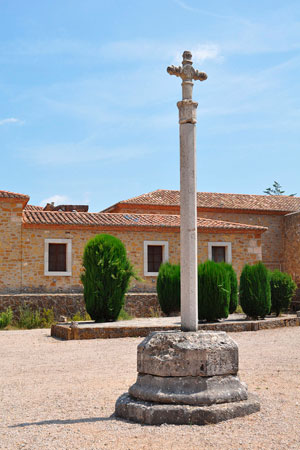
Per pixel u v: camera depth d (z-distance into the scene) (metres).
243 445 4.61
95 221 23.19
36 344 13.19
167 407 5.43
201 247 24.69
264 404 6.13
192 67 6.30
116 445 4.72
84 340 13.82
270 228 32.53
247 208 31.64
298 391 6.98
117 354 11.20
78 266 22.58
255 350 11.47
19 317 20.23
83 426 5.41
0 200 21.64
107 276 17.02
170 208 30.31
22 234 21.88
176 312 19.70
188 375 5.62
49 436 5.09
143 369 5.86
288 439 4.77
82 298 21.12
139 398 5.75
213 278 16.41
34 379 8.52
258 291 17.52
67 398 6.88
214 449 4.53
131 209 29.81
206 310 16.31
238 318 18.66
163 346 5.76
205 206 30.66
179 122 6.24
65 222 22.42
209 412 5.35
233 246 25.20
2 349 12.34
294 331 15.64
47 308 20.67
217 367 5.71
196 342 5.73
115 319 17.36
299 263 30.95
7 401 6.87
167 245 24.11
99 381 8.09
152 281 23.72
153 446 4.65
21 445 4.82
